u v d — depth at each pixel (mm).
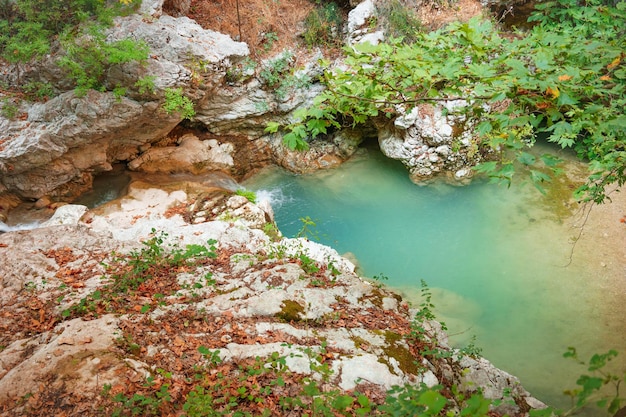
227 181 13148
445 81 5715
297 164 14023
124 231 9977
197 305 7055
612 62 4629
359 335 6746
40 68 11180
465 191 13227
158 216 11109
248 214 11227
